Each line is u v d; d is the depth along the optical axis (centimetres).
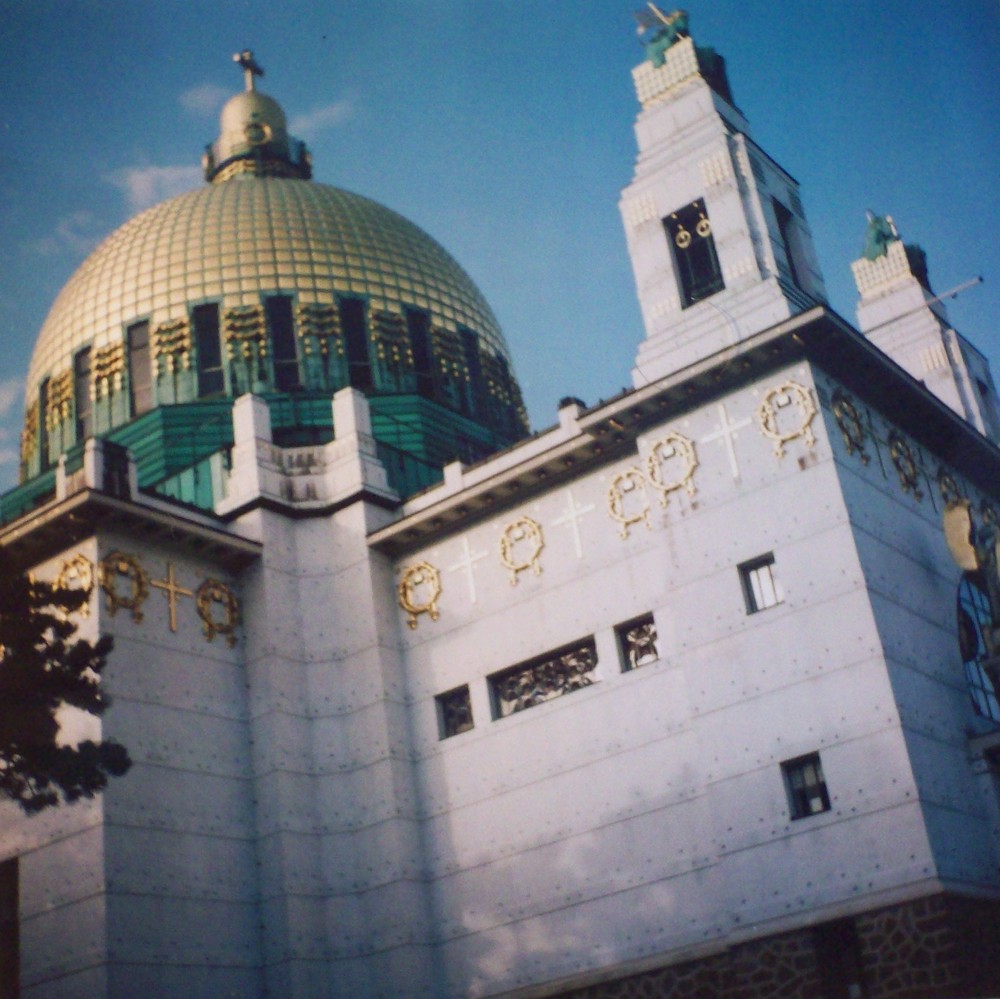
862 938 3322
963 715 3697
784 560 3681
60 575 4069
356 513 4444
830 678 3531
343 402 4600
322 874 4072
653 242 4228
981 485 4531
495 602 4206
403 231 6053
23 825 3878
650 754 3812
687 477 3881
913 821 3331
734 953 3472
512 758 4041
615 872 3775
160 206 6016
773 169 4344
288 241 5712
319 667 4322
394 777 4125
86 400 5622
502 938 3903
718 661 3703
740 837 3544
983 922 3356
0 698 3095
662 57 4472
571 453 4097
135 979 3634
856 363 3888
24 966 3741
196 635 4181
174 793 3925
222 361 5444
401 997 3894
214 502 4662
